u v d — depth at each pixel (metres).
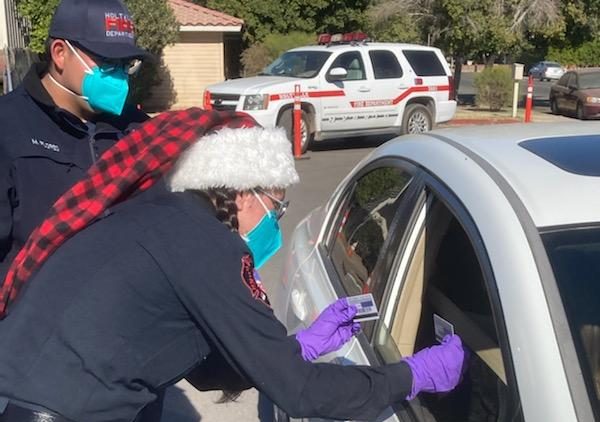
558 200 1.88
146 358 1.70
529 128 2.67
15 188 2.45
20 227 2.46
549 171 2.04
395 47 14.87
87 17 2.46
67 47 2.48
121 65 2.55
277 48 26.94
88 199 1.78
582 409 1.51
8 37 17.16
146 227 1.72
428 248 2.36
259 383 1.71
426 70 15.16
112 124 2.69
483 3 23.91
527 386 1.58
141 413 1.92
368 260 2.72
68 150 2.54
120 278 1.67
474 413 1.94
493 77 24.31
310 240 3.61
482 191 2.00
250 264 1.74
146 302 1.67
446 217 2.26
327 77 13.99
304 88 13.68
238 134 1.82
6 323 1.76
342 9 28.97
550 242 1.77
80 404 1.66
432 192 2.35
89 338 1.65
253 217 1.87
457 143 2.47
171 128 1.82
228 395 2.20
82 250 1.72
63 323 1.67
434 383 1.86
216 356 2.02
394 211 2.60
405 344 2.43
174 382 1.79
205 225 1.73
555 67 51.50
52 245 1.77
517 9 24.36
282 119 13.68
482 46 24.75
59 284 1.71
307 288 3.09
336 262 3.12
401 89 14.76
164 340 1.71
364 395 1.75
